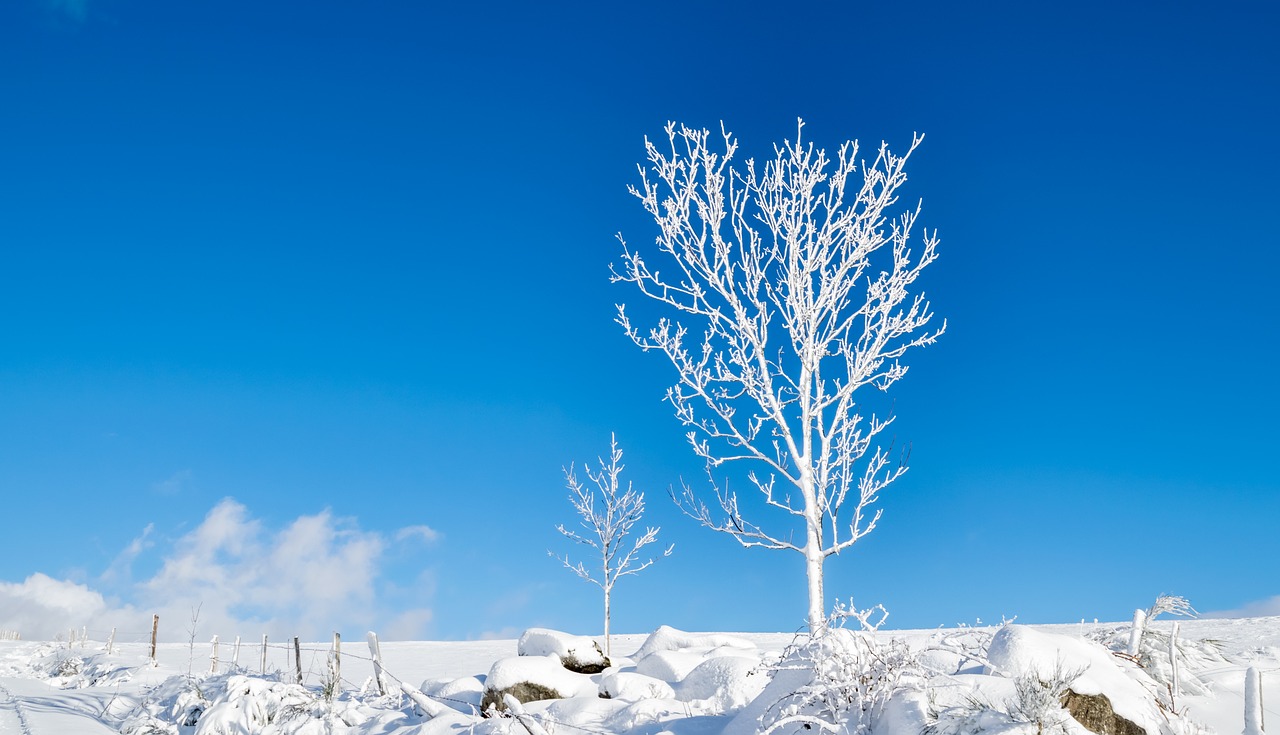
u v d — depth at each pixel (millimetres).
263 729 14141
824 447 14430
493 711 11539
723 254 15555
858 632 9148
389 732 13336
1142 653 12133
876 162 15562
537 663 14141
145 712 17188
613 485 22875
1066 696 8758
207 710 14695
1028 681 7777
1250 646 15320
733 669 12234
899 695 8617
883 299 15117
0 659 30875
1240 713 11438
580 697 12344
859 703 8812
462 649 30891
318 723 13977
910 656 8852
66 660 28078
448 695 15305
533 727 10695
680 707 11586
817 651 9398
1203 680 12500
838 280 15070
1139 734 8727
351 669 24594
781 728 9164
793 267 15234
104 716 17906
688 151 15922
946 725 7789
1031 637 9492
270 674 20281
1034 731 7488
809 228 15328
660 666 14789
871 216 15328
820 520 14250
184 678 19484
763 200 15688
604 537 22562
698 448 15062
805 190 15414
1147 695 9383
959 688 8516
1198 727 9750
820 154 15586
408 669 24312
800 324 15102
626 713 11258
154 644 27516
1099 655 9852
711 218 15633
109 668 24984
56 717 17250
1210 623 22047
